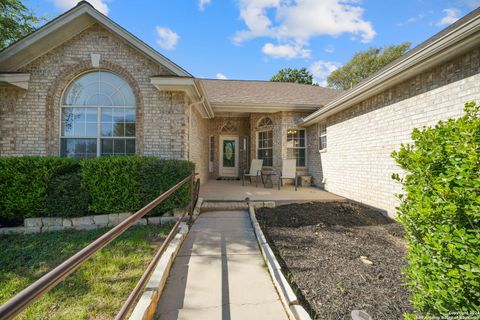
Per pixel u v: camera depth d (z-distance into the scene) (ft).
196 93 21.36
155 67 20.25
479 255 4.62
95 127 20.35
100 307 7.50
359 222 16.69
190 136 22.99
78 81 20.26
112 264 10.20
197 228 14.79
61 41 19.45
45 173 15.42
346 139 23.58
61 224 15.69
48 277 2.95
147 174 16.44
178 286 8.59
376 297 7.86
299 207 19.63
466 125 5.27
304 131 33.94
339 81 104.27
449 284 5.06
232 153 41.86
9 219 15.64
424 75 14.66
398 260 10.66
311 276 9.16
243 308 7.39
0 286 9.12
